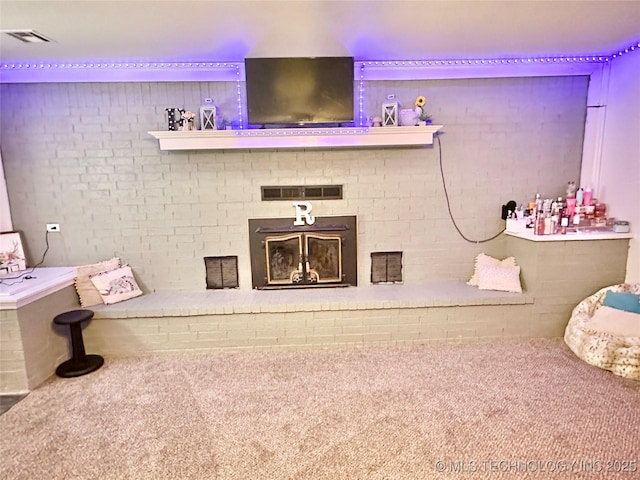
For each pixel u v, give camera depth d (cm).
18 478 192
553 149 372
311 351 330
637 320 290
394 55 329
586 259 332
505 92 363
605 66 345
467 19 251
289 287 372
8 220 354
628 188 331
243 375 290
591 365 291
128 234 367
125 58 324
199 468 196
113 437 221
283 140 342
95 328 321
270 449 209
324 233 367
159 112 351
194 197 365
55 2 213
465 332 340
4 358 267
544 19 254
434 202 376
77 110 347
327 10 233
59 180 355
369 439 215
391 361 307
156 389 272
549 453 202
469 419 231
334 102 330
